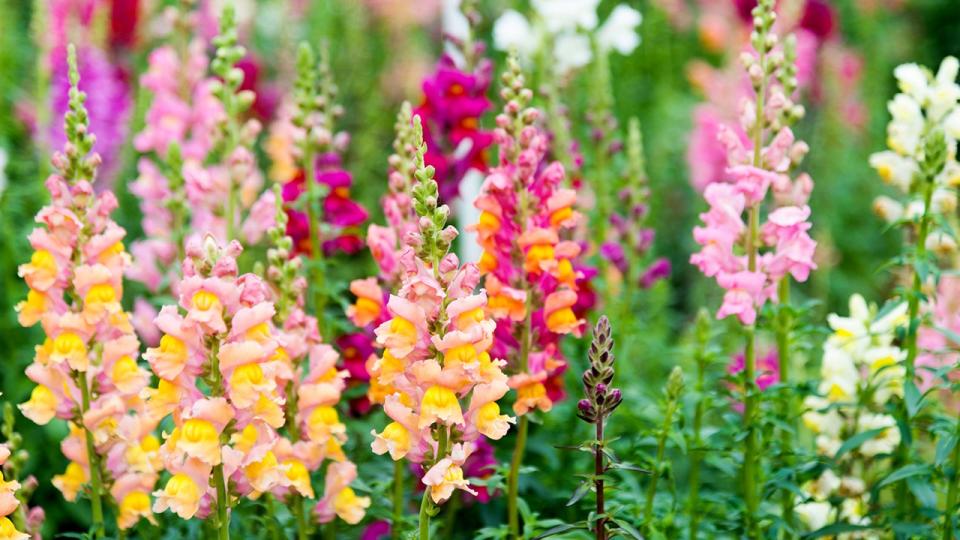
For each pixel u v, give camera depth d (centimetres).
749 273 620
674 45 1667
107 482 585
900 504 657
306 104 721
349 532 709
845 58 1547
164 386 506
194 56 946
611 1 1606
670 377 627
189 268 501
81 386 565
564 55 1008
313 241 725
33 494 819
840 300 1295
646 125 1497
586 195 889
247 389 496
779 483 639
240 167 734
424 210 485
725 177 1330
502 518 720
